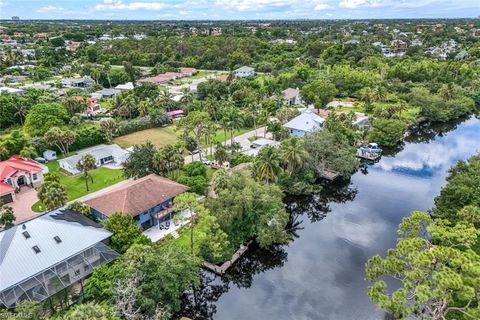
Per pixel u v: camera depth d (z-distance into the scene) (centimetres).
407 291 3116
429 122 11856
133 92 13388
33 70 18375
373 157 8656
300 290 4588
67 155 8781
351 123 9488
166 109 12288
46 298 3609
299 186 6744
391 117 10450
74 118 10375
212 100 11419
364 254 5219
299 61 18875
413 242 3409
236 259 4981
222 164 7925
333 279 4744
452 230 3678
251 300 4484
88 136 9325
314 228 6006
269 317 4178
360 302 4322
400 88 13800
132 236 4500
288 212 6631
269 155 6128
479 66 16262
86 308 3006
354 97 14688
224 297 4575
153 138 10038
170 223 5697
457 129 11225
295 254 5303
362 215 6306
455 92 12556
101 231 4459
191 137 8494
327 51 19300
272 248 5381
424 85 13938
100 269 3772
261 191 5328
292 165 6612
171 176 7019
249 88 13938
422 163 8600
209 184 6906
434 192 7062
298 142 6919
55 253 3959
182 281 3919
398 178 7775
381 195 7006
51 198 5422
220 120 10406
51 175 6506
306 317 4144
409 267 3666
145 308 3569
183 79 17775
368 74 15238
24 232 4056
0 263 3678
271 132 9800
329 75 15300
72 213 4847
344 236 5709
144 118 10950
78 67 18850
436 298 3048
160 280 3722
